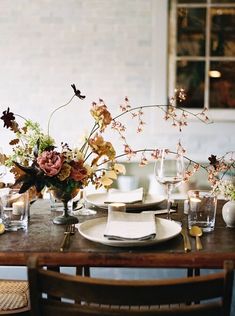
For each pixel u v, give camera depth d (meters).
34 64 3.80
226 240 1.58
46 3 3.75
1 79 3.83
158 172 1.83
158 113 3.79
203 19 3.76
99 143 1.78
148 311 1.04
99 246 1.51
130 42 3.76
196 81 3.81
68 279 1.04
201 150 3.79
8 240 1.59
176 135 3.79
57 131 3.84
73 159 1.75
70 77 3.81
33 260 1.06
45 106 3.84
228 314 1.05
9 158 1.85
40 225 1.79
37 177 1.68
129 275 3.02
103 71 3.79
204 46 3.79
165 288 1.02
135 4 3.72
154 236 1.47
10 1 3.74
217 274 1.04
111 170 1.83
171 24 3.77
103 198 2.19
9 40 3.79
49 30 3.77
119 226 1.59
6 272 3.08
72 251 1.46
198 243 1.50
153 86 3.78
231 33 3.76
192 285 1.03
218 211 2.03
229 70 3.79
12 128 1.81
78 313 1.06
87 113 3.83
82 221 1.85
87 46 3.78
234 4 3.73
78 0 3.74
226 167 1.89
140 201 2.02
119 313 1.04
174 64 3.80
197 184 3.69
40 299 1.08
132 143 3.81
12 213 1.73
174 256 1.43
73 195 1.80
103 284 1.03
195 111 3.79
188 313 1.05
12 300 1.68
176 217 1.90
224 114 3.77
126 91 3.80
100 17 3.75
